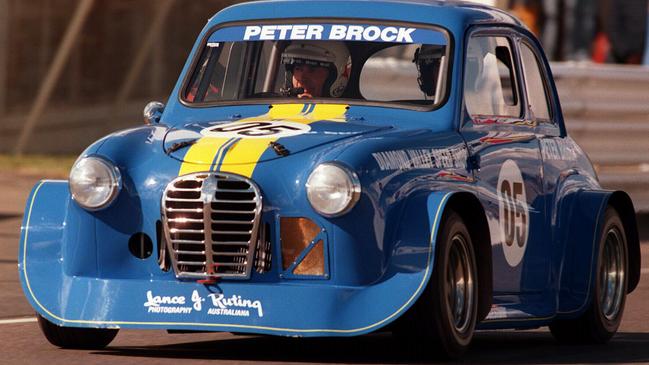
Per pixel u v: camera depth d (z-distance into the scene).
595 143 55.19
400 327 23.30
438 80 26.00
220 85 27.33
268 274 22.97
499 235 25.69
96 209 23.48
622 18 66.31
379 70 27.11
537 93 29.09
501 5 62.06
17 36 71.44
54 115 71.81
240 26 27.75
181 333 27.78
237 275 22.92
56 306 23.81
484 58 27.06
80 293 23.59
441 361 23.73
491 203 25.48
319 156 22.94
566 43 65.00
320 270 22.83
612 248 29.58
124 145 23.92
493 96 27.11
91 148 23.88
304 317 22.53
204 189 22.89
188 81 27.45
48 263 24.06
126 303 23.28
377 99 26.19
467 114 25.94
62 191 24.45
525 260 26.78
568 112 54.34
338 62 26.72
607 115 55.69
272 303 22.64
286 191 22.78
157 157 23.64
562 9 64.88
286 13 27.67
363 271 22.77
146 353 24.75
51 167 65.56
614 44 66.06
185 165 23.25
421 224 22.91
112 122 71.81
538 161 27.67
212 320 22.89
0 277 36.78
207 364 23.27
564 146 29.34
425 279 22.56
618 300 29.72
